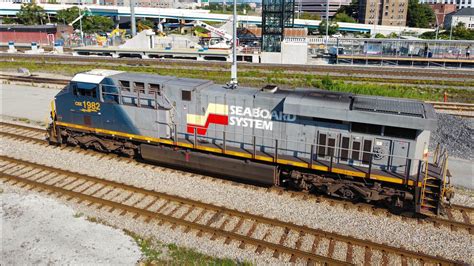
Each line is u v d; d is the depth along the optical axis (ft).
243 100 43.42
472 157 53.52
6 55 149.79
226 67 128.16
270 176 42.11
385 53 155.53
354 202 40.40
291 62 157.89
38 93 88.74
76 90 50.49
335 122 39.86
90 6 326.65
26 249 32.78
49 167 47.37
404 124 35.78
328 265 31.01
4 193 42.06
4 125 64.23
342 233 35.47
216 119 45.27
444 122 66.13
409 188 37.68
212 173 46.80
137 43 183.42
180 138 47.47
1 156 50.37
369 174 38.14
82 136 52.85
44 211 38.50
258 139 44.01
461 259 32.27
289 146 42.73
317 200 40.70
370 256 32.24
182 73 117.50
